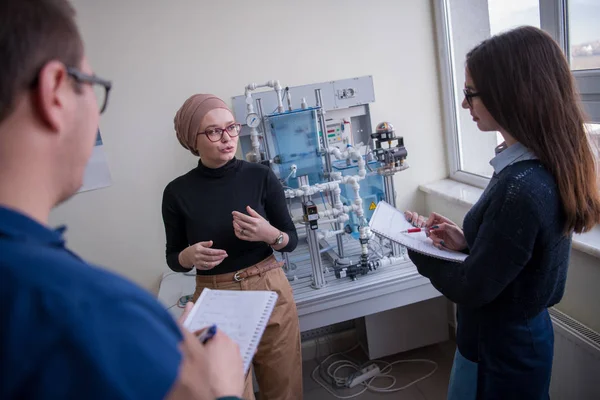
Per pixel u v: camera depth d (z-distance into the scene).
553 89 0.91
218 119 1.43
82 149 0.46
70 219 2.11
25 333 0.32
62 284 0.34
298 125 1.78
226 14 2.07
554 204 0.93
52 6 0.42
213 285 1.48
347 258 2.01
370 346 2.29
